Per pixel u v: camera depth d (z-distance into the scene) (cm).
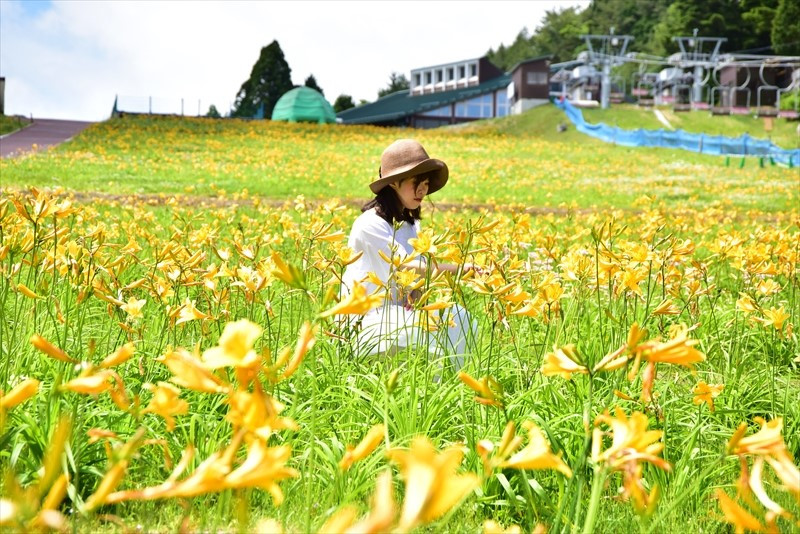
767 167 3222
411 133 5222
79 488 250
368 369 380
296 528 230
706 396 253
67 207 311
